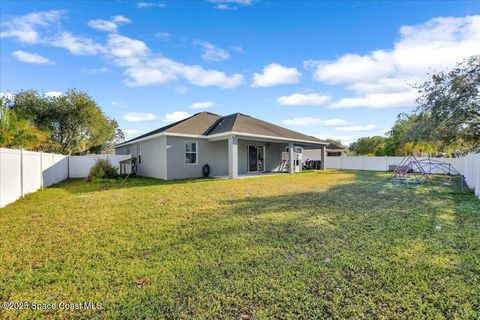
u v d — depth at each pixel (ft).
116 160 58.23
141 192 30.55
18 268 10.61
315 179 45.62
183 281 9.50
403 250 12.21
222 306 8.05
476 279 9.43
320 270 10.23
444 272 9.99
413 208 21.31
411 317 7.41
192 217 18.56
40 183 34.96
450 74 37.73
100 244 13.24
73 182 44.83
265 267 10.56
